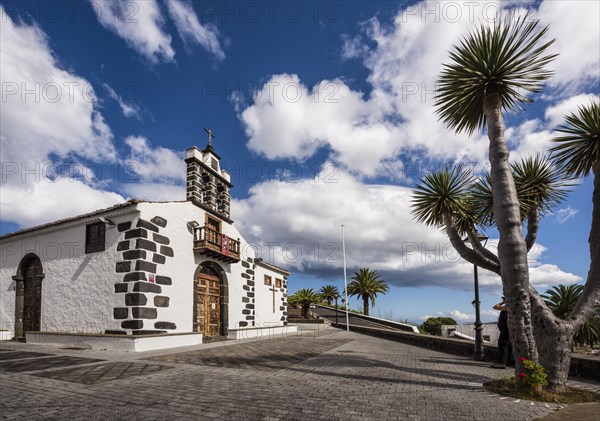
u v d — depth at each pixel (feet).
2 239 55.83
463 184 30.68
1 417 15.93
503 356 30.37
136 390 20.85
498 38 23.07
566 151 25.00
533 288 22.36
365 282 155.33
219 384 22.62
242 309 68.23
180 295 50.55
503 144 23.03
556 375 20.53
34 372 26.32
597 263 22.00
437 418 15.89
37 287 52.13
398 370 28.45
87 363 30.58
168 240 49.32
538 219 29.19
